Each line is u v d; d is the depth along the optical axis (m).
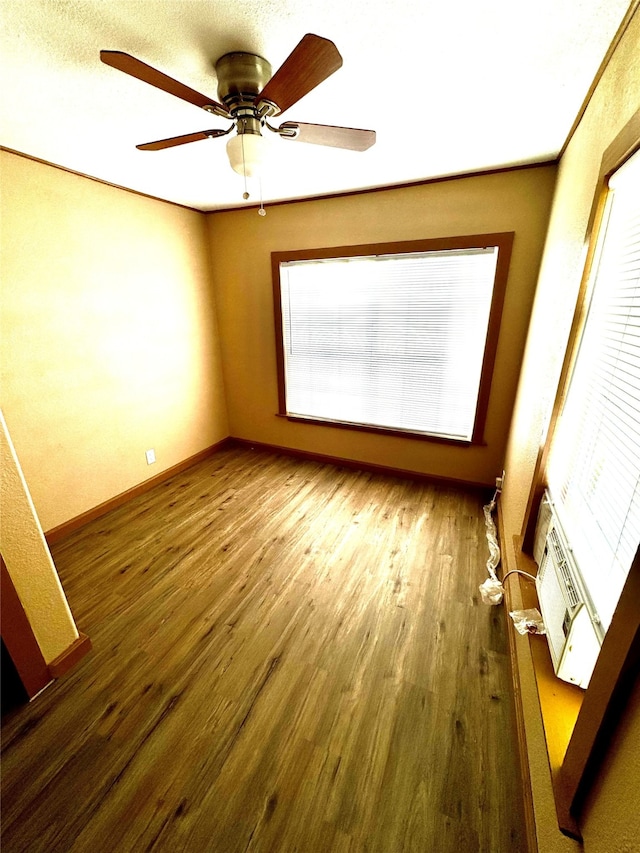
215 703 1.39
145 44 1.17
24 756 1.22
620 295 1.10
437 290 2.65
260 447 3.88
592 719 0.79
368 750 1.23
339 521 2.57
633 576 0.69
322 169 2.24
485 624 1.72
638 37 0.95
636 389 0.94
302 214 2.91
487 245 2.39
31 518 1.35
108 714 1.35
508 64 1.26
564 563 1.26
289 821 1.06
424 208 2.51
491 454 2.86
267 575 2.05
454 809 1.08
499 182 2.28
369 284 2.85
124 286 2.67
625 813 0.65
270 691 1.43
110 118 1.62
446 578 2.02
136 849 1.01
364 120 1.65
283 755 1.22
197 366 3.45
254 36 1.14
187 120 1.65
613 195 1.17
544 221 2.25
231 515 2.66
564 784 0.91
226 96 1.30
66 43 1.15
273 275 3.16
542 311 1.99
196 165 2.16
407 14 1.05
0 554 1.26
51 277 2.21
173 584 1.99
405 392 3.01
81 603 1.86
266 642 1.64
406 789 1.13
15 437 2.14
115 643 1.64
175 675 1.49
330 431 3.46
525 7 1.01
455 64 1.26
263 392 3.65
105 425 2.66
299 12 1.05
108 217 2.49
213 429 3.77
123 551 2.26
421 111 1.57
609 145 1.10
